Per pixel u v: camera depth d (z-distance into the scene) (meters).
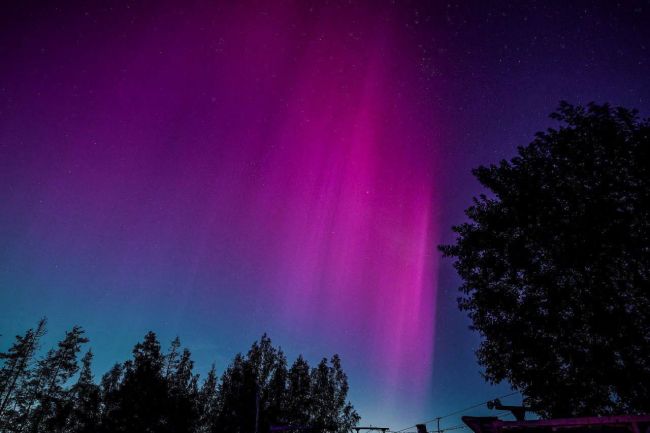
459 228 15.20
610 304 11.38
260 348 41.25
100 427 29.11
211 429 35.72
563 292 11.91
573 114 13.35
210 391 39.62
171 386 34.41
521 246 13.17
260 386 37.91
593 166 12.30
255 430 26.17
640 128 11.80
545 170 13.51
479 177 14.76
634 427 4.64
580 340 11.90
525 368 12.63
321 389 41.12
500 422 6.60
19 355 38.84
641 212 11.24
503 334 13.07
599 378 11.13
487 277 14.12
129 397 30.00
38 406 36.00
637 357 10.94
